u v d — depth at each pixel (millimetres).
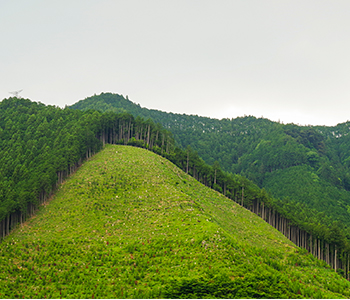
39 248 83000
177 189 118250
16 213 96688
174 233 86938
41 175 109750
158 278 69500
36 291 65562
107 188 113438
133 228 93000
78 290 66375
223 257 74250
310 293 70375
